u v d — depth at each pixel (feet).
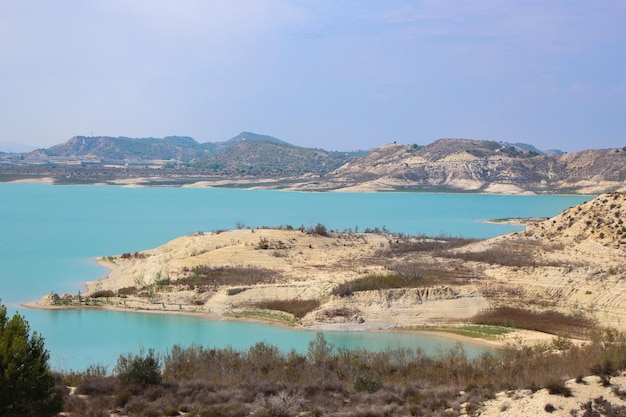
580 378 110.01
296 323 237.86
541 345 177.88
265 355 153.58
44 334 222.07
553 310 237.04
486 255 317.42
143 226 645.51
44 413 100.94
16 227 620.49
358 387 126.41
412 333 222.28
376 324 233.55
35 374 99.96
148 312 258.57
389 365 146.72
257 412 106.93
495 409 104.12
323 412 108.27
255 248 362.53
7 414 96.17
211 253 354.13
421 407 109.09
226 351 158.61
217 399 115.96
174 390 121.80
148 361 128.88
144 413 107.45
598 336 174.29
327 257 353.10
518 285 261.44
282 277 301.84
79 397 115.34
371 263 325.21
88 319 247.70
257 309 258.37
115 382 124.98
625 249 299.17
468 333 217.77
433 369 142.31
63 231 593.01
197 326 236.22
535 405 102.01
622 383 107.34
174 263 338.95
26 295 300.40
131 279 326.85
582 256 301.02
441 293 250.78
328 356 154.51
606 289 245.24
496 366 142.41
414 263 305.73
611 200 356.59
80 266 390.01
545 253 314.55
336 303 248.11
